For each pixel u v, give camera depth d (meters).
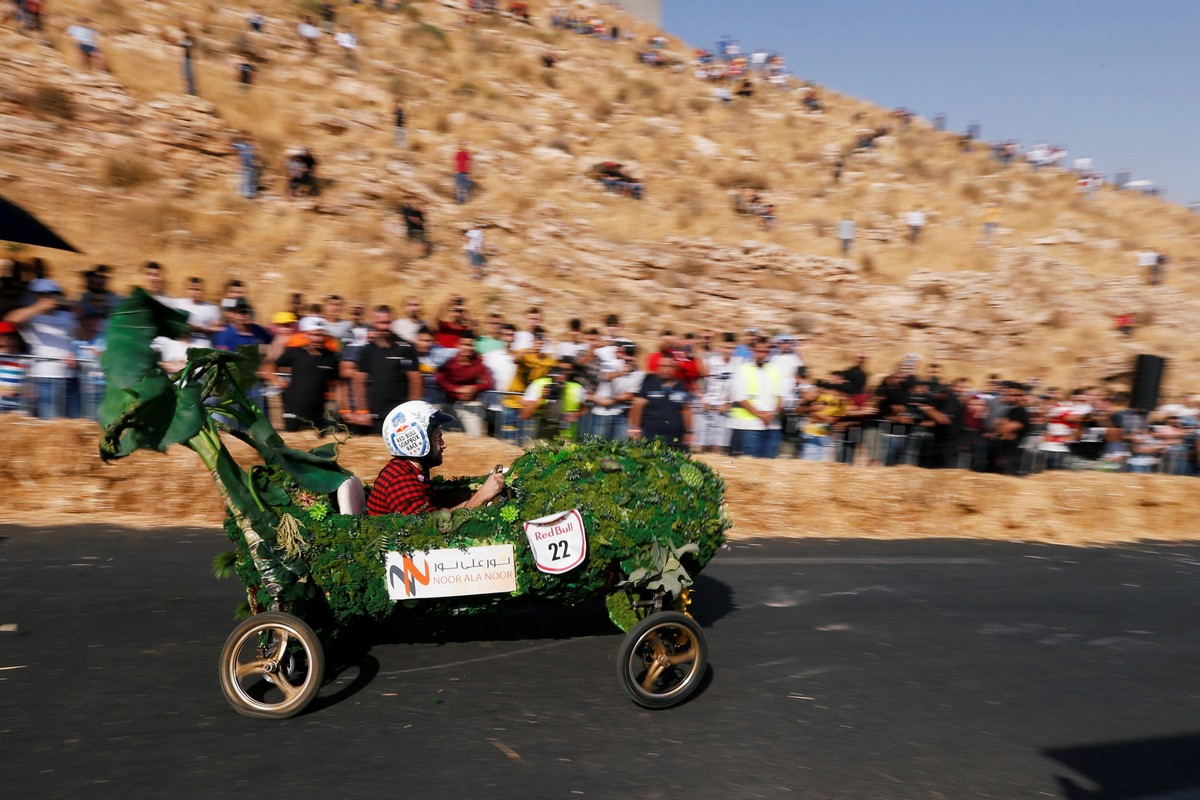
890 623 6.90
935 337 23.41
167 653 5.50
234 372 5.00
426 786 4.23
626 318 20.22
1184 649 6.78
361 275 18.59
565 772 4.43
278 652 4.81
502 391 10.34
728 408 10.52
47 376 8.91
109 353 4.45
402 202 22.30
